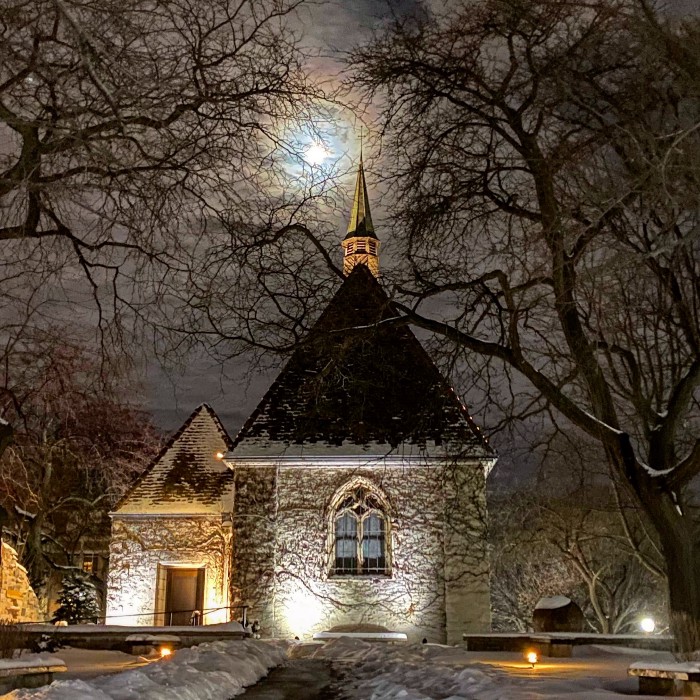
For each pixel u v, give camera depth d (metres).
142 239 13.19
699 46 11.44
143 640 19.62
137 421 36.09
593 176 12.28
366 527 27.52
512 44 14.10
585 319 14.48
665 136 10.09
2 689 10.38
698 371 13.70
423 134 14.99
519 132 13.95
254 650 17.48
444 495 27.08
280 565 27.16
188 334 14.44
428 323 15.30
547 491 34.22
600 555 40.12
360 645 20.75
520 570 44.12
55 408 20.72
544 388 14.34
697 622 12.71
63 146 11.51
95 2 10.62
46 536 38.94
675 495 13.86
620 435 13.73
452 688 11.58
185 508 32.00
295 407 28.97
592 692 10.20
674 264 13.57
